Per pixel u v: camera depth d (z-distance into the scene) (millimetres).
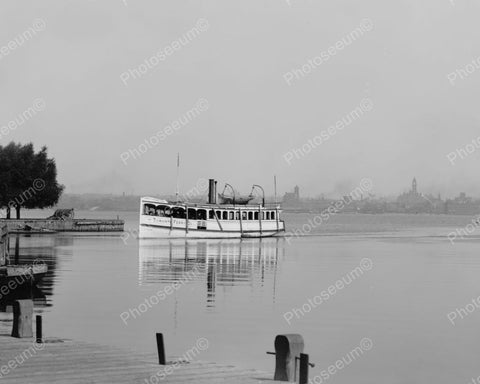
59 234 166250
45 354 28484
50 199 174000
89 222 183000
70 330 43438
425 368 36438
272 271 85438
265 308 54250
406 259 108688
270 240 157625
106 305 54250
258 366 34594
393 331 45844
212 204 149625
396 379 34125
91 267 86062
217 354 37531
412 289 68562
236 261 99625
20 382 23594
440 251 130875
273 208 160250
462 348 40969
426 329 46562
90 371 25594
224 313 51438
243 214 154250
